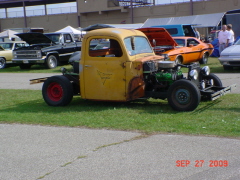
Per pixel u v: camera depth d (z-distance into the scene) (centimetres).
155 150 505
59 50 1908
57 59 1922
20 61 1866
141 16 3619
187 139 543
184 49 1508
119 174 433
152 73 761
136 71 740
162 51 1222
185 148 506
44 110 803
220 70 1413
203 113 699
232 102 790
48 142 568
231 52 1345
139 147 521
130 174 431
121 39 745
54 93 847
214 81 813
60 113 765
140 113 728
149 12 3569
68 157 498
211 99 711
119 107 798
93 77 775
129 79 745
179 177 416
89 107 815
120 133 595
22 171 457
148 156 484
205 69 785
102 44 845
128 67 742
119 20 3712
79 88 863
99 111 766
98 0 3725
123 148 521
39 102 912
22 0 4003
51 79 831
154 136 568
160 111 740
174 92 722
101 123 661
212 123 622
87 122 671
